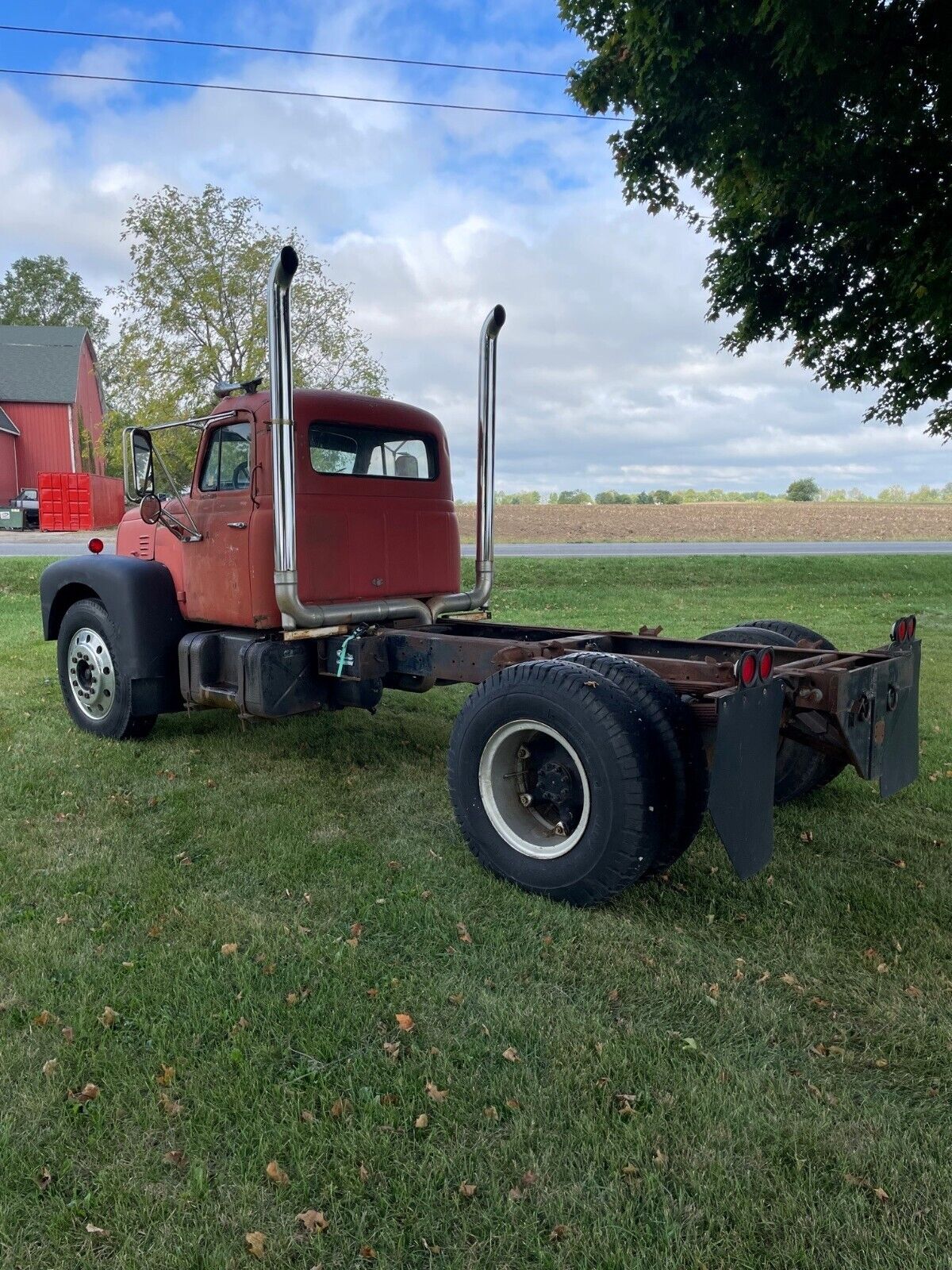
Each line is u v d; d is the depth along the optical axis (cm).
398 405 528
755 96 567
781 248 747
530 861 360
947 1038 266
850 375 818
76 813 450
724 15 521
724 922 341
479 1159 214
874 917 345
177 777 509
